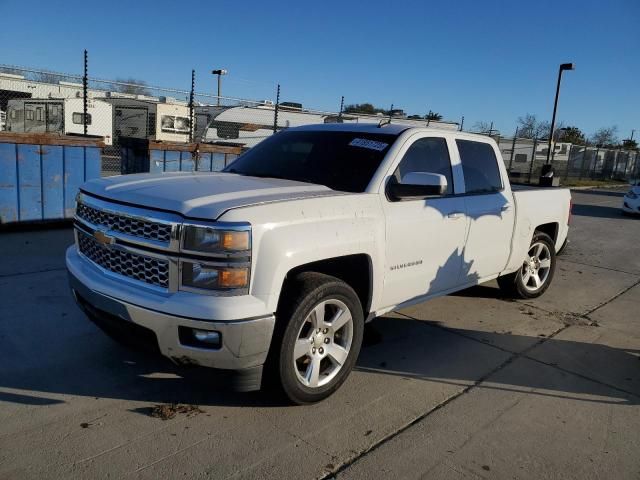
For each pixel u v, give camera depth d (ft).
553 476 9.88
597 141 172.86
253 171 14.96
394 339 16.16
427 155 14.92
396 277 13.51
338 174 13.57
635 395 13.42
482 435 11.11
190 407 11.39
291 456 9.93
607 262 30.42
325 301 11.44
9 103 76.38
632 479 9.95
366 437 10.74
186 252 10.00
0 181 26.73
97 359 13.30
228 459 9.72
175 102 78.18
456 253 15.58
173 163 33.37
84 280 11.50
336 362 12.03
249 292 10.14
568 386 13.71
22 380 12.07
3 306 16.33
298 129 16.78
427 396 12.66
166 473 9.22
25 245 24.43
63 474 9.01
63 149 28.60
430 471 9.78
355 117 59.26
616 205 68.28
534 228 19.58
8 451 9.52
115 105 78.95
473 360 14.94
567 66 80.64
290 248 10.59
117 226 11.14
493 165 17.67
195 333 10.03
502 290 20.74
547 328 18.03
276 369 10.88
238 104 57.67
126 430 10.40
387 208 13.04
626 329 18.58
